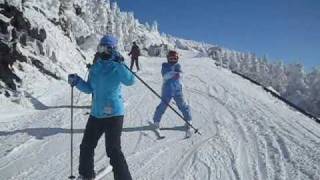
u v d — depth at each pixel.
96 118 5.12
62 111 10.87
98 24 52.81
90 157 5.29
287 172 6.43
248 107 12.23
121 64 5.11
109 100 5.08
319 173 6.31
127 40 62.81
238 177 6.29
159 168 6.71
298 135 8.84
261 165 6.81
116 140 5.09
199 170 6.60
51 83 13.96
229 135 8.72
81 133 8.80
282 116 11.11
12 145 7.91
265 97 15.56
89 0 53.53
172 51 9.05
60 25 18.50
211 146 7.90
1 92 11.41
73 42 19.50
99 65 5.15
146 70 23.16
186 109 9.07
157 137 8.55
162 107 9.00
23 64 13.42
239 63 83.50
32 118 10.14
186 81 18.36
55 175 6.39
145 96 13.70
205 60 40.38
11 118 10.12
